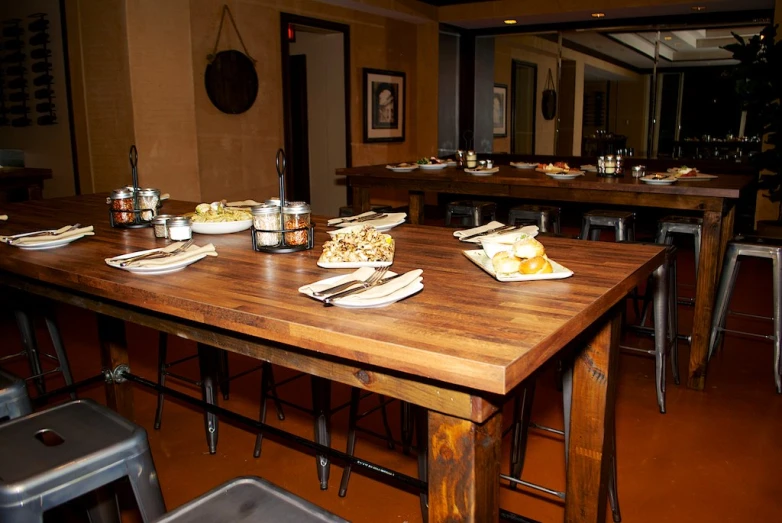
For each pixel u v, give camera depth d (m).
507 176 4.11
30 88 5.95
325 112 7.40
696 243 3.57
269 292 1.44
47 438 2.25
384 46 7.52
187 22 5.32
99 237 2.15
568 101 7.85
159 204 2.50
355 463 1.74
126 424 1.50
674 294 3.18
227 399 3.05
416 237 2.12
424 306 1.31
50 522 2.05
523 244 1.56
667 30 7.09
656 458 2.47
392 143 7.91
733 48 4.52
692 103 7.12
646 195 3.41
